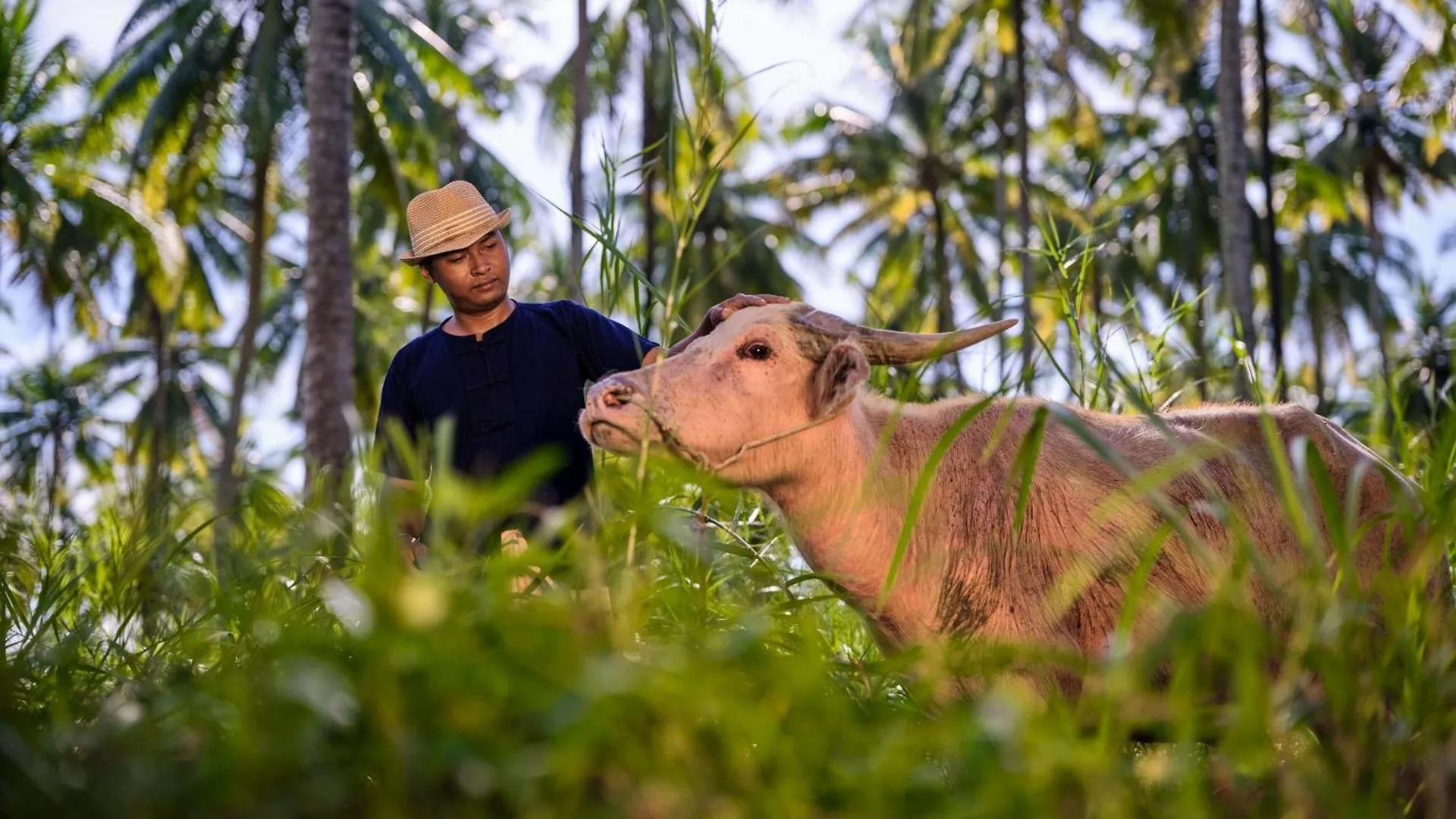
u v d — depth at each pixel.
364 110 20.39
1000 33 25.72
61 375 37.44
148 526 3.96
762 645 2.57
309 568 3.20
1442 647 2.54
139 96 19.72
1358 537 2.60
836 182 33.22
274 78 18.33
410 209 4.21
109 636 3.53
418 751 1.96
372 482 3.01
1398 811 2.56
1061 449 3.57
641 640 2.70
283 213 34.25
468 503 2.29
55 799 2.00
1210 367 5.21
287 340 36.44
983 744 2.06
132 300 28.83
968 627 3.44
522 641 2.11
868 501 3.48
